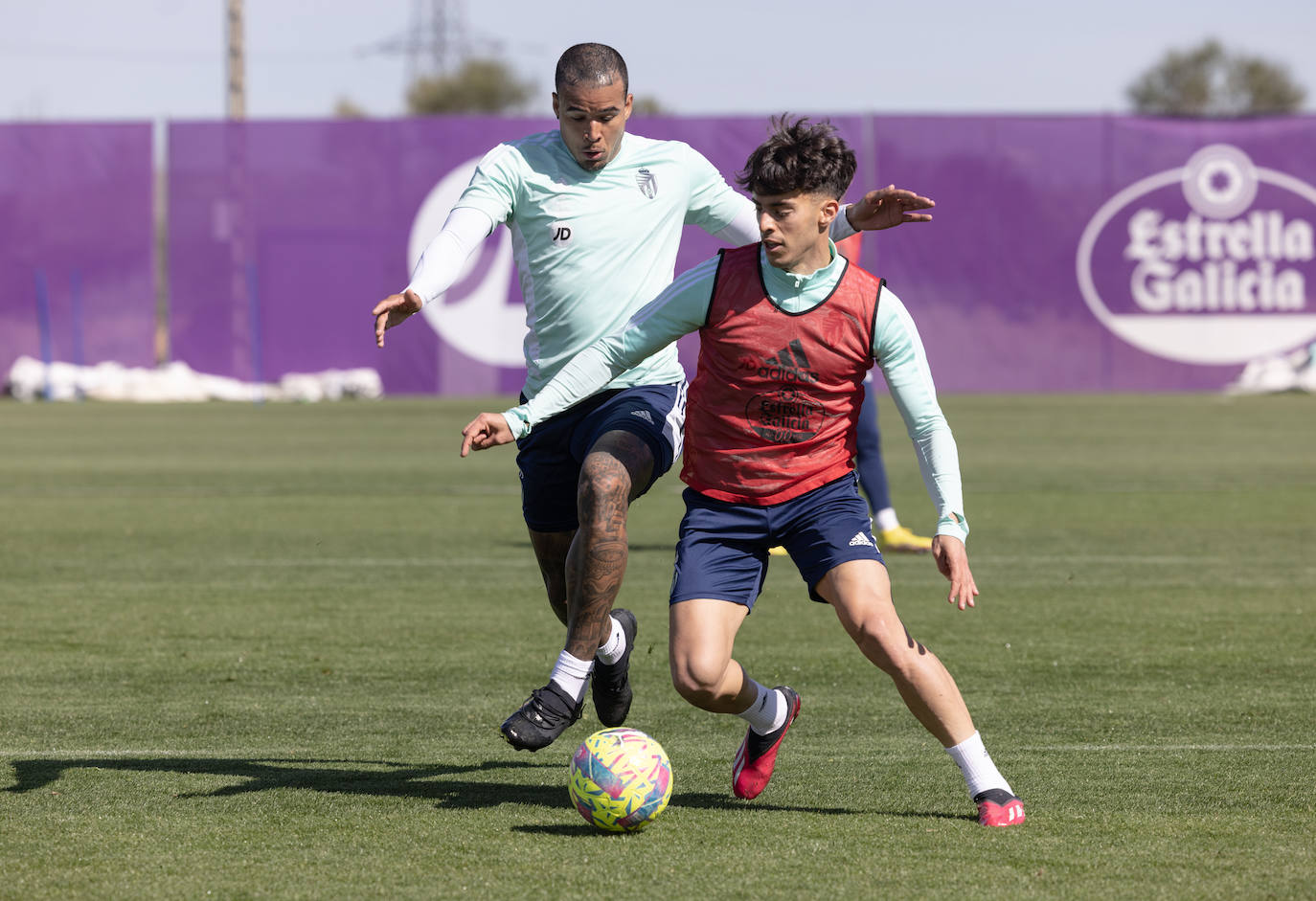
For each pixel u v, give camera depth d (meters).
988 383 67.75
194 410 60.91
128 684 14.43
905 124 67.00
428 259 10.91
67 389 67.12
